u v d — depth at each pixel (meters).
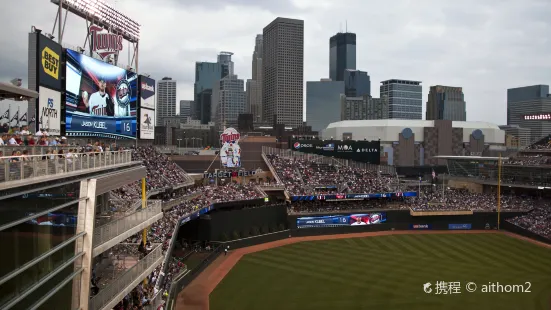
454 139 154.75
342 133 162.12
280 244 72.50
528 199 95.62
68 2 48.50
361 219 83.19
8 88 17.75
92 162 22.20
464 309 43.56
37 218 15.89
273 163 97.50
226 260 61.97
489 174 107.94
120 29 59.38
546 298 46.78
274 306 43.94
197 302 44.81
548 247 71.19
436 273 55.78
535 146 113.19
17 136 23.91
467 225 87.38
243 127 196.62
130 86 59.50
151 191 58.28
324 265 59.38
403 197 93.81
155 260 29.83
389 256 64.69
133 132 60.53
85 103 49.56
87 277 19.78
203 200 71.00
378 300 45.88
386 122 156.88
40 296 15.89
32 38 39.97
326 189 89.88
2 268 13.66
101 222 27.31
